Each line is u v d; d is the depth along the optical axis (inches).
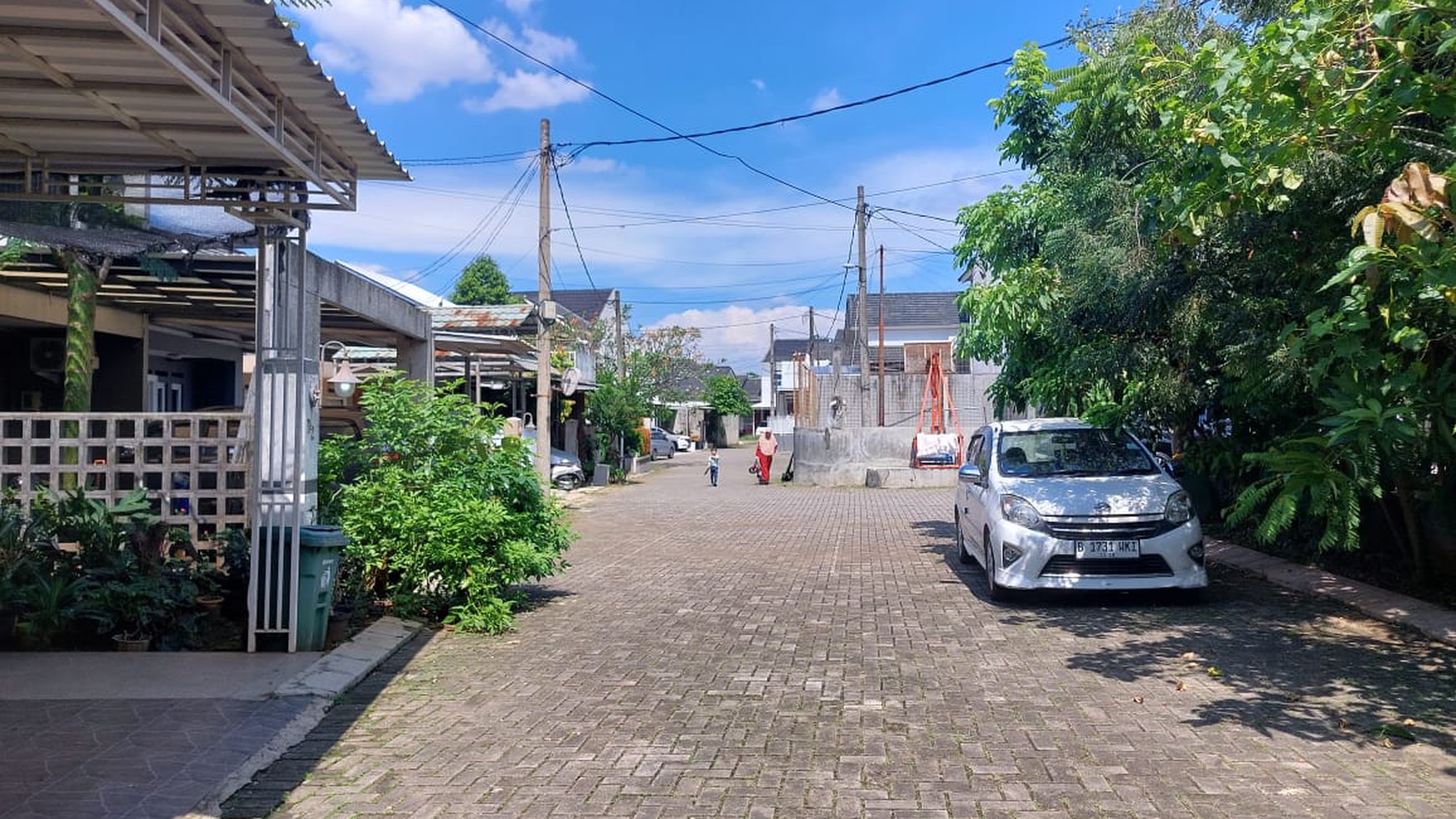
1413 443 253.0
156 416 357.1
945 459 1061.1
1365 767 205.8
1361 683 266.4
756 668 297.0
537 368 940.6
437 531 350.0
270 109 251.3
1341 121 247.0
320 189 289.7
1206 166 278.2
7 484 358.3
